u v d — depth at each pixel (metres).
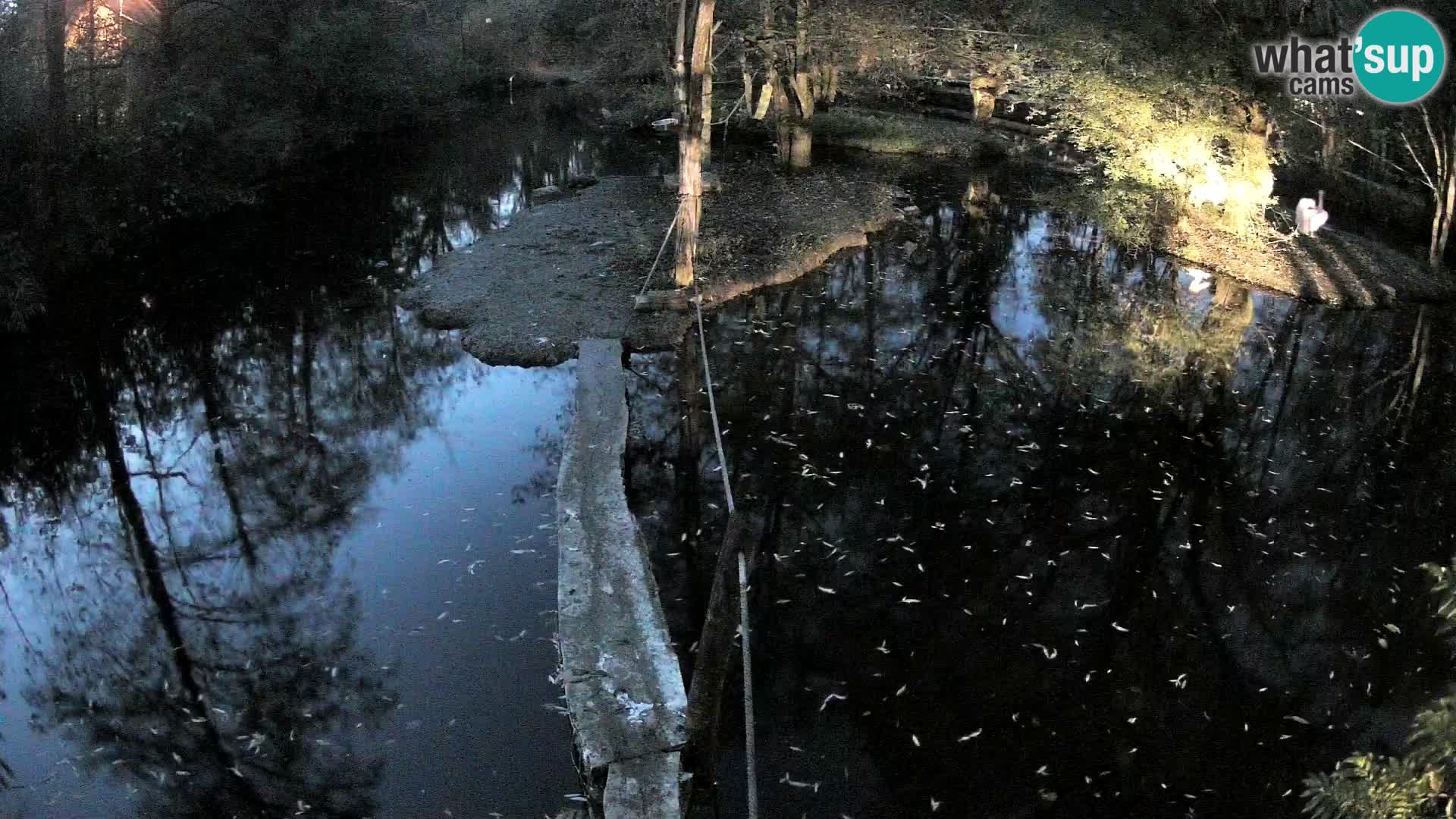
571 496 7.55
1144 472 9.07
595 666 5.74
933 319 12.70
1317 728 6.09
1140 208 16.98
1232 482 8.95
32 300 12.13
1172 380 10.99
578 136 26.55
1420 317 12.74
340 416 10.56
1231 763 5.82
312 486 9.22
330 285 14.48
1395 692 6.39
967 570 7.64
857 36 20.64
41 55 14.24
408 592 7.40
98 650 7.03
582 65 36.38
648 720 5.36
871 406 10.31
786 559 7.75
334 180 21.17
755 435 9.68
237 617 7.30
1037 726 6.09
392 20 27.31
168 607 7.53
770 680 6.45
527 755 5.75
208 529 8.62
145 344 12.44
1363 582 7.54
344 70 23.64
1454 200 13.51
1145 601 7.31
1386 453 9.43
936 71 25.52
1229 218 15.64
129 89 16.22
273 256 15.77
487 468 9.33
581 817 5.10
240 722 6.16
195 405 11.00
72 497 9.26
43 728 6.23
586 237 15.05
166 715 6.29
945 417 10.09
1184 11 14.98
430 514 8.55
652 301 12.15
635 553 6.83
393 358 11.57
